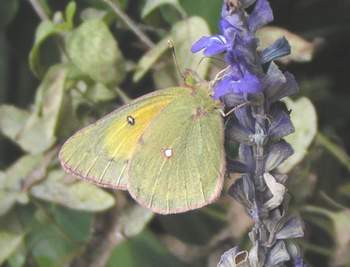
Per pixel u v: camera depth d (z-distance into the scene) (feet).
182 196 0.65
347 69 0.90
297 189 0.80
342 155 0.81
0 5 0.87
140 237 0.83
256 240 0.59
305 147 0.77
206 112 0.63
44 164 0.82
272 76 0.57
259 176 0.59
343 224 0.79
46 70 0.84
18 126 0.84
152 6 0.80
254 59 0.57
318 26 0.89
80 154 0.66
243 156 0.59
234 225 0.80
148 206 0.67
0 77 0.90
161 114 0.65
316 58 0.90
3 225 0.85
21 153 0.91
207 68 0.75
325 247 0.85
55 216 0.85
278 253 0.59
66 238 0.85
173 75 0.79
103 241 0.80
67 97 0.81
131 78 0.83
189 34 0.77
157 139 0.65
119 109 0.66
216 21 0.80
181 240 0.84
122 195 0.80
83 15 0.84
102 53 0.78
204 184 0.64
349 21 0.89
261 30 0.78
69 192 0.80
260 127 0.58
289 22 0.89
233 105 0.58
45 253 0.86
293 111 0.77
